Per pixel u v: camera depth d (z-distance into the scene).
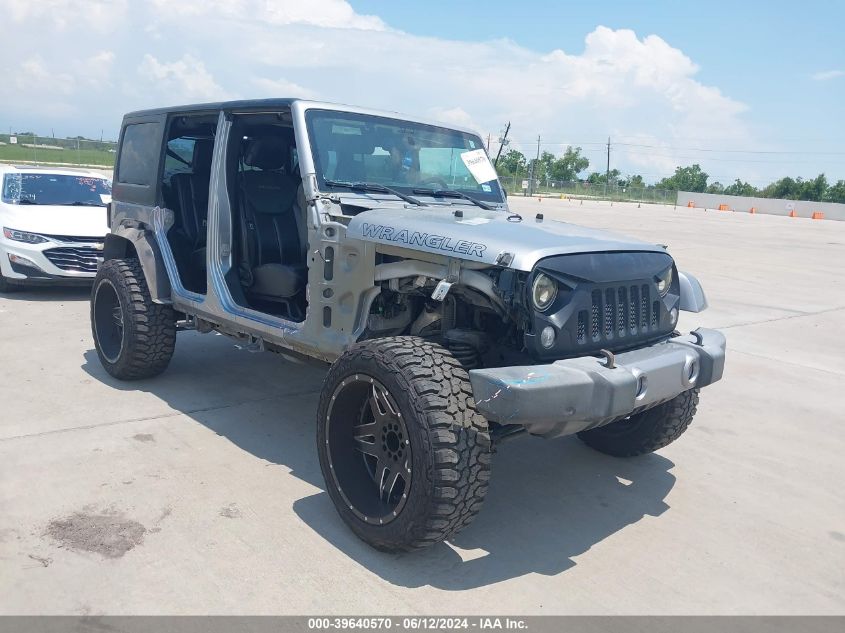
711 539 3.66
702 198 63.38
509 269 3.17
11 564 3.06
